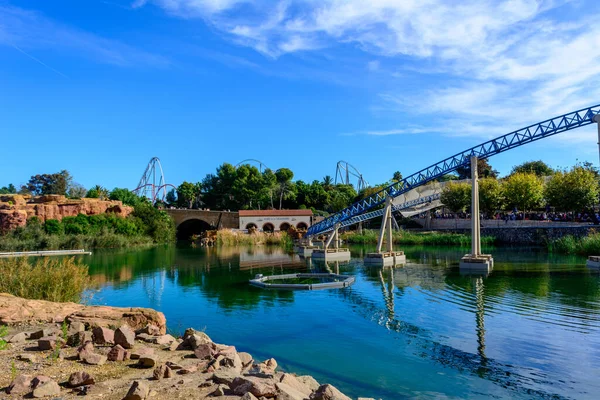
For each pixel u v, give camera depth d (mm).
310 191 140000
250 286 30422
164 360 10070
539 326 17656
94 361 9438
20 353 10008
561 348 14867
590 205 63781
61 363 9367
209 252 64062
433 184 104938
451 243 70375
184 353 10766
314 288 28906
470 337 16438
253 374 9203
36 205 78188
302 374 12883
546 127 39750
